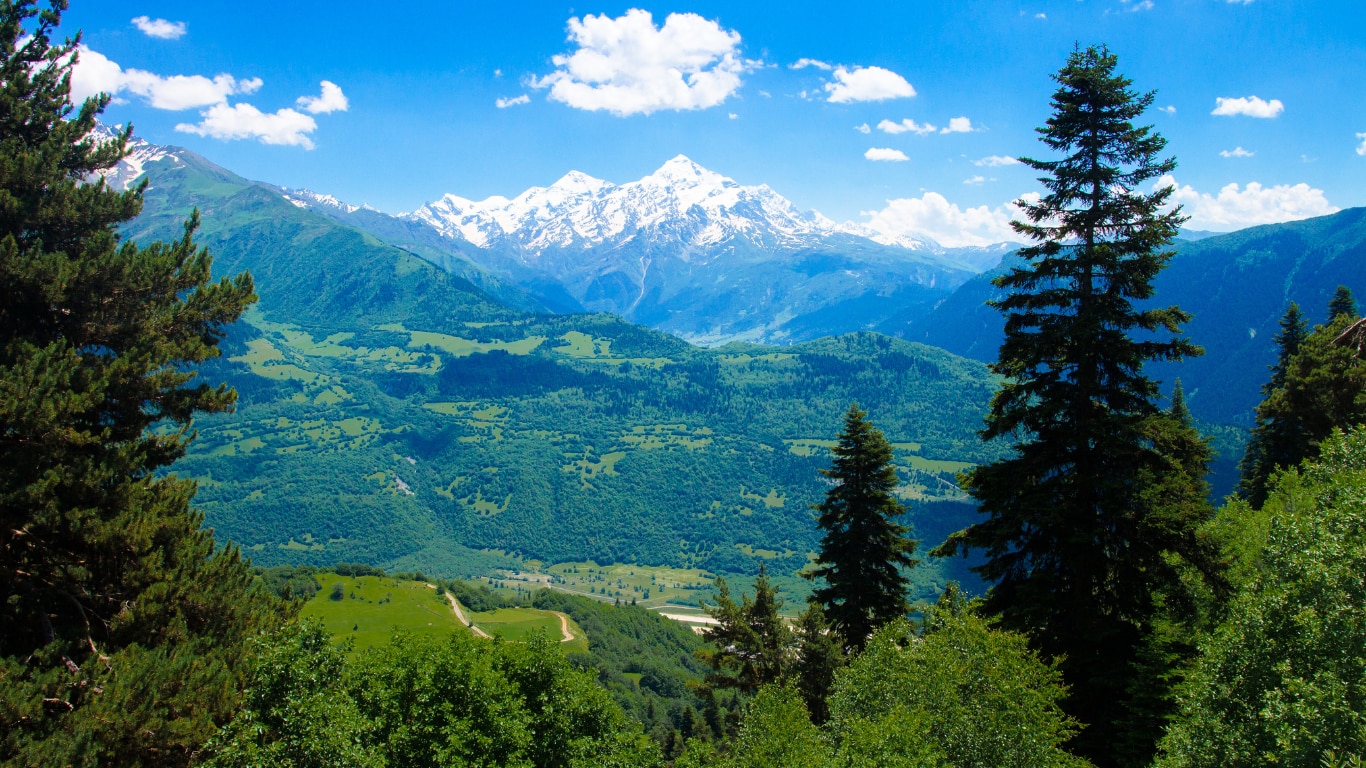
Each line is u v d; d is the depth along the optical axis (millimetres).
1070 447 21719
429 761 20594
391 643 23500
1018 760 16641
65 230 21109
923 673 18734
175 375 21078
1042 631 21750
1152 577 20609
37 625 17953
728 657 33000
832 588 31391
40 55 22422
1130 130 20938
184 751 16844
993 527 22547
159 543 20219
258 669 18094
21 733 14609
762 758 19938
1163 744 16781
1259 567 18391
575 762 23156
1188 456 20859
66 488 17672
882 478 30859
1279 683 15008
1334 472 22641
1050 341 21266
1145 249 20828
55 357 18312
